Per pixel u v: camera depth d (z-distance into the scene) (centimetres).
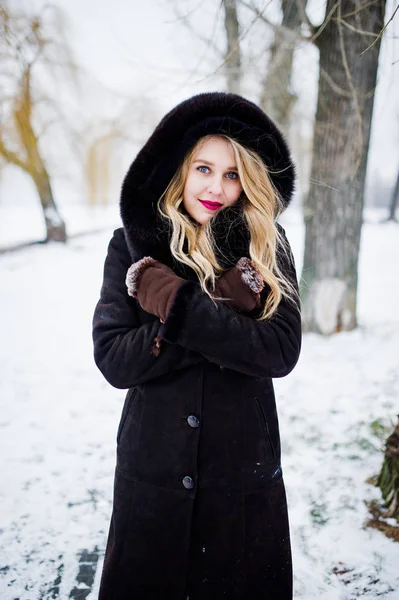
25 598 186
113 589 132
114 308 129
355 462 276
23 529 227
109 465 284
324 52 435
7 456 294
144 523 129
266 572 132
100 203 1816
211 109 130
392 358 447
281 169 142
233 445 128
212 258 128
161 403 129
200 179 132
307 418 336
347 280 518
